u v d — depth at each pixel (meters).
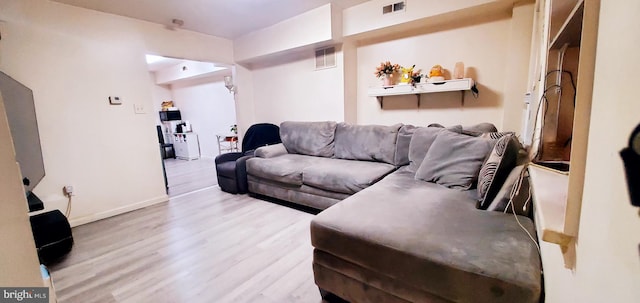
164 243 2.14
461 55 2.73
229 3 2.79
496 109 2.61
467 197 1.64
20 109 1.92
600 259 0.40
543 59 1.30
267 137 3.97
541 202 0.72
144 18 3.05
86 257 1.96
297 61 3.86
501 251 1.03
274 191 2.99
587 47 0.47
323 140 3.29
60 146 2.54
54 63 2.47
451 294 1.00
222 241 2.14
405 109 3.21
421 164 2.14
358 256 1.23
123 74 2.94
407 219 1.35
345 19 3.16
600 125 0.43
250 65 4.49
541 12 1.65
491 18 2.53
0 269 0.38
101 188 2.80
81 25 2.63
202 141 6.63
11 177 0.38
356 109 3.63
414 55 3.03
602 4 0.44
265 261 1.83
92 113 2.72
